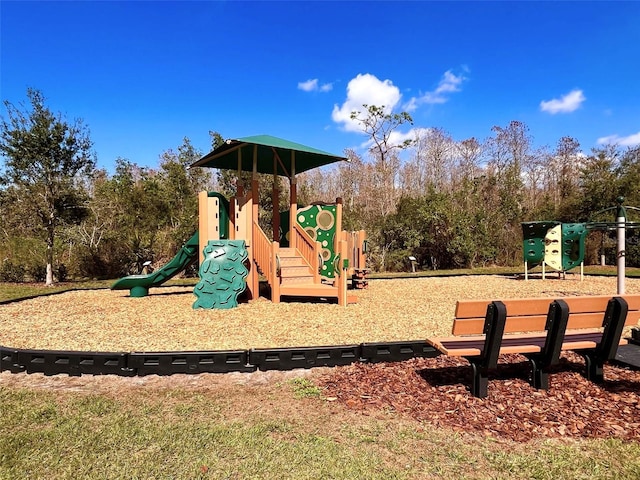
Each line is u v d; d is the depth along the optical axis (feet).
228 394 10.98
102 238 48.11
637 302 11.00
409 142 108.27
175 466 7.43
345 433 8.73
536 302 10.42
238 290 23.90
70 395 10.91
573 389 10.96
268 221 50.29
